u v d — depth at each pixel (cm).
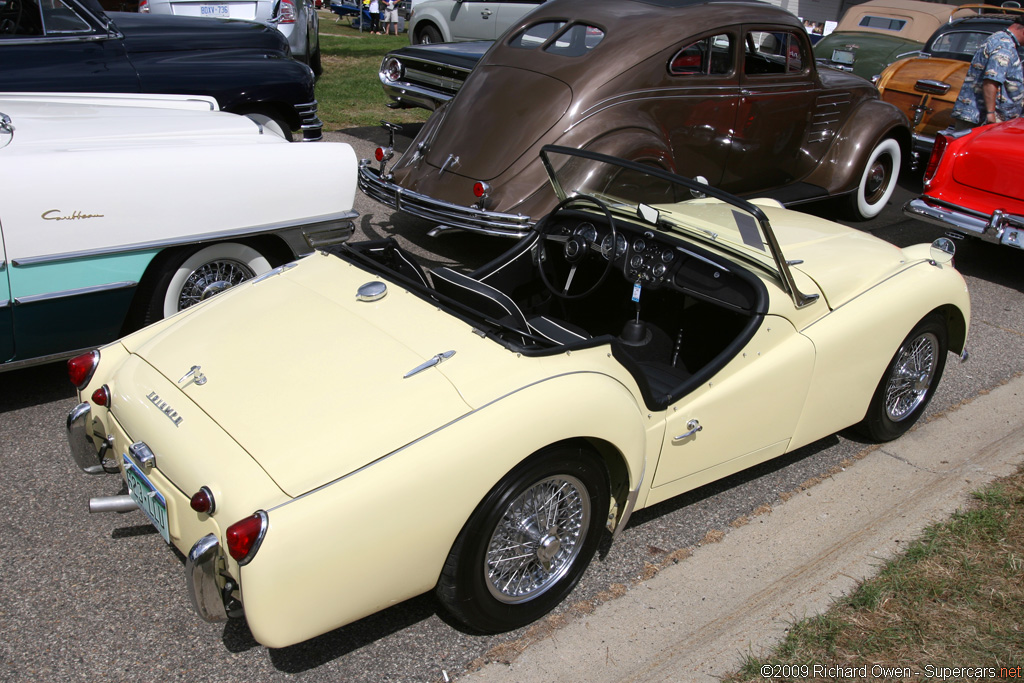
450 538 232
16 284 355
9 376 423
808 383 332
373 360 259
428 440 229
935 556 310
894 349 359
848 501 351
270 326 283
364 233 652
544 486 259
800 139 666
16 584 281
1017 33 707
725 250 341
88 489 334
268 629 209
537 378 253
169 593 281
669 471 302
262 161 414
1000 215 594
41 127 416
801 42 638
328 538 210
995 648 265
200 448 231
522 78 561
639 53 548
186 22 705
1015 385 469
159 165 383
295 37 1088
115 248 376
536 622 275
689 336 378
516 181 524
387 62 872
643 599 288
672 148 580
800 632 269
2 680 242
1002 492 354
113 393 270
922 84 873
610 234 375
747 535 325
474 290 296
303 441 229
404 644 263
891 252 385
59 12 606
